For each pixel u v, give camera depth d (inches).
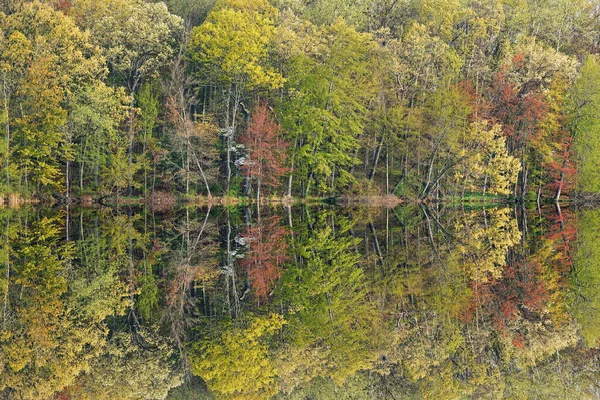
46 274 1001.5
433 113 2206.0
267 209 2142.0
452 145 2198.6
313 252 1305.4
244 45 2116.1
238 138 2314.2
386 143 2321.6
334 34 2261.3
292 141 2303.2
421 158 2325.3
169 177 2165.4
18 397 563.5
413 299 942.4
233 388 620.4
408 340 776.3
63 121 1921.8
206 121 2236.7
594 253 1328.7
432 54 2300.7
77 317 789.9
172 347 716.0
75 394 577.6
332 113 2293.3
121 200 2138.3
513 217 1977.1
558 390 664.4
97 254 1200.8
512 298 962.7
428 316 863.7
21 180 2022.6
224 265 1154.0
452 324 836.0
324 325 814.5
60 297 871.7
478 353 748.0
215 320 822.5
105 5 2181.3
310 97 2251.5
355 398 632.4
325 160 2265.0
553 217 1983.3
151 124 2066.9
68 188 2111.2
